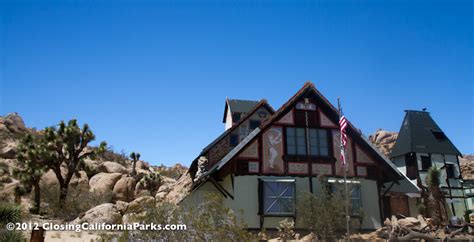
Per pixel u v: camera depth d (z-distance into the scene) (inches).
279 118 882.1
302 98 908.6
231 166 832.9
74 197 1302.9
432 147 1499.8
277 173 839.7
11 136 2124.8
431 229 745.0
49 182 1555.1
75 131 1405.0
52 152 1325.0
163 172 2539.4
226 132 1185.4
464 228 734.5
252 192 815.7
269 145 856.3
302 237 748.6
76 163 1408.7
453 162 1510.8
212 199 382.9
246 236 371.9
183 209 379.2
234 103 1433.3
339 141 894.4
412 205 986.1
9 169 1652.3
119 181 1668.3
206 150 1145.4
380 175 893.2
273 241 714.8
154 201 387.2
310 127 891.4
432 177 1061.1
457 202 1430.9
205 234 360.5
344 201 723.4
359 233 771.4
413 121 1567.4
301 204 732.0
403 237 653.9
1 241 553.3
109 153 2271.2
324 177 790.5
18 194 1236.5
